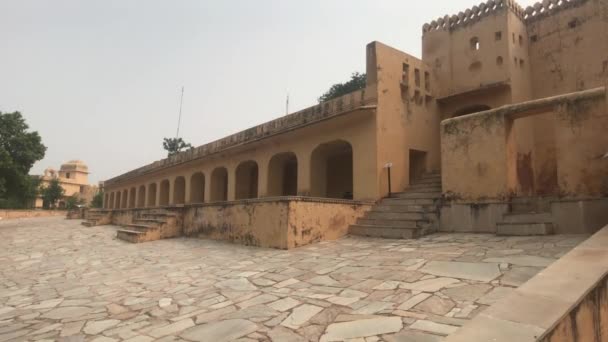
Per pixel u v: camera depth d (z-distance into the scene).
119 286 7.07
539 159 13.68
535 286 3.43
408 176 12.73
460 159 9.88
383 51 12.52
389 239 9.38
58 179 60.44
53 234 17.75
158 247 12.16
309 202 9.88
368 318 4.12
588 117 7.80
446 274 5.42
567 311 2.86
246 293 5.75
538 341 2.50
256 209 10.69
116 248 12.62
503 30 13.32
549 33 14.04
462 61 14.31
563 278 3.53
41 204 54.88
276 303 5.07
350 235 10.59
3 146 28.08
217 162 20.16
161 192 26.67
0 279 8.51
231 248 10.61
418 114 13.55
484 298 4.28
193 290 6.29
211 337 4.06
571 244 6.46
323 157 14.77
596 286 3.33
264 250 9.60
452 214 9.84
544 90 13.97
